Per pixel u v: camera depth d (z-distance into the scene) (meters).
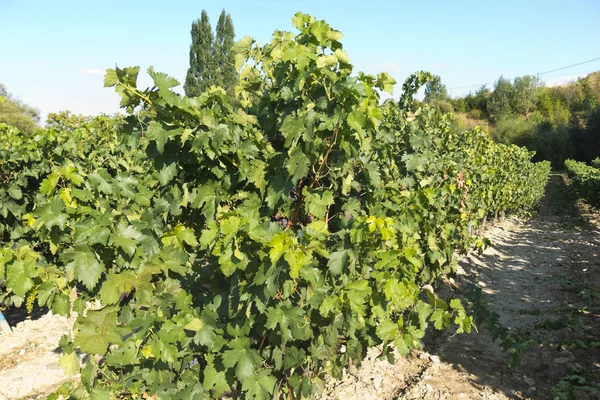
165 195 2.60
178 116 2.35
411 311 3.46
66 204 2.30
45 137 5.50
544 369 4.14
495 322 4.36
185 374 2.73
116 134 7.72
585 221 13.72
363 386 3.93
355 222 2.70
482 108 66.00
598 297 6.09
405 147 4.70
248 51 3.03
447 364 4.26
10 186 5.21
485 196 9.30
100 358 4.25
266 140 2.77
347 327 3.01
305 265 2.39
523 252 9.61
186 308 2.55
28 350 5.09
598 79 77.38
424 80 5.05
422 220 4.68
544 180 22.06
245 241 2.37
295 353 2.60
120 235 2.35
